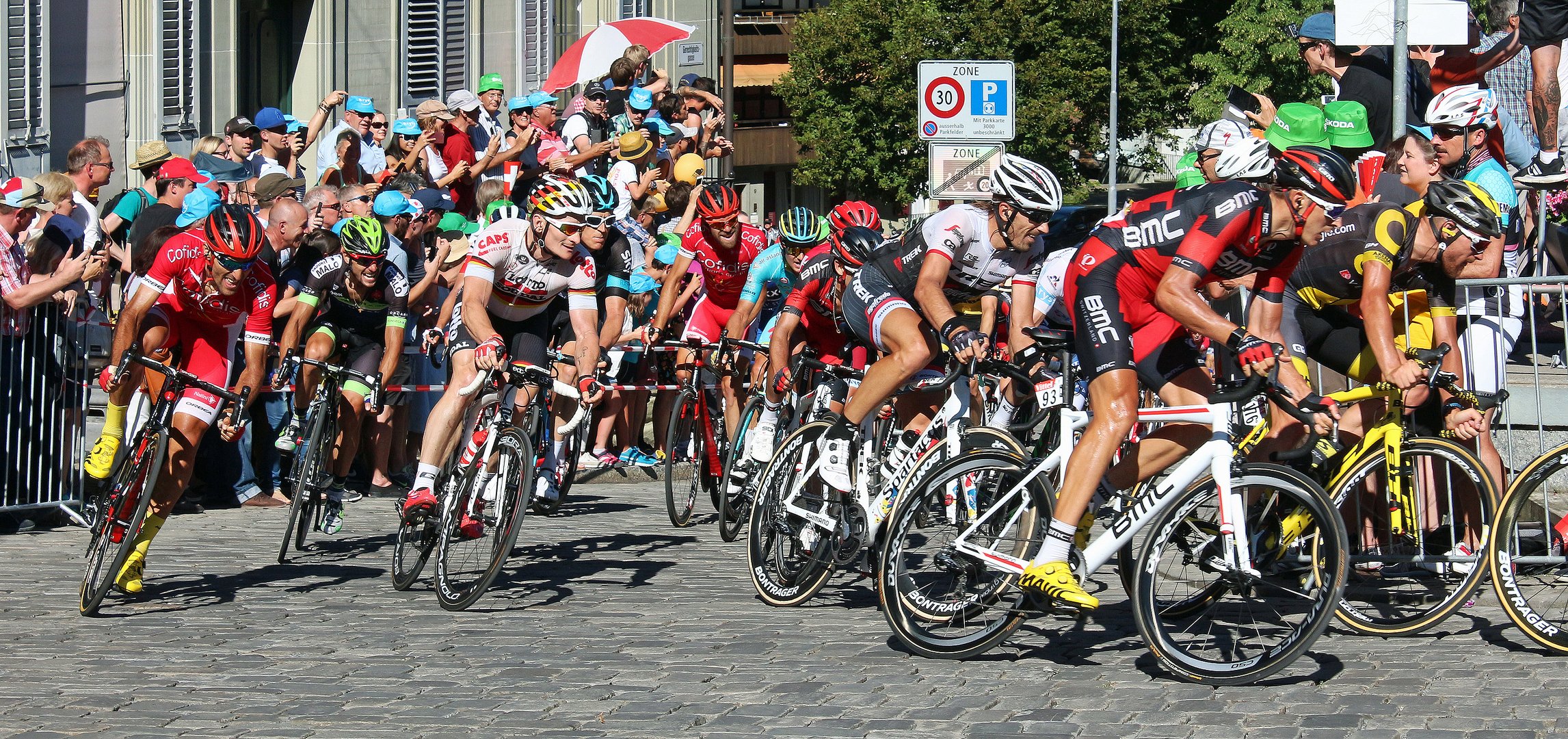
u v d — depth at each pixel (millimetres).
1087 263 7879
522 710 7125
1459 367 9359
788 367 11984
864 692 7422
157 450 9555
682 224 17328
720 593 10219
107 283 15297
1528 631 8188
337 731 6781
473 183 19484
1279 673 7730
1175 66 66438
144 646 8547
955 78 16500
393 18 27938
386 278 12641
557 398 13609
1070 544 7668
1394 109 12586
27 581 10641
